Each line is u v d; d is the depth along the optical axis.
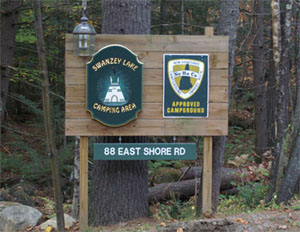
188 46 5.82
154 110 5.82
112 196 6.46
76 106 5.74
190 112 5.85
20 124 16.00
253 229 5.45
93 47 5.71
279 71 7.43
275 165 7.01
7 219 6.26
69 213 8.87
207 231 5.55
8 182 11.16
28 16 13.23
